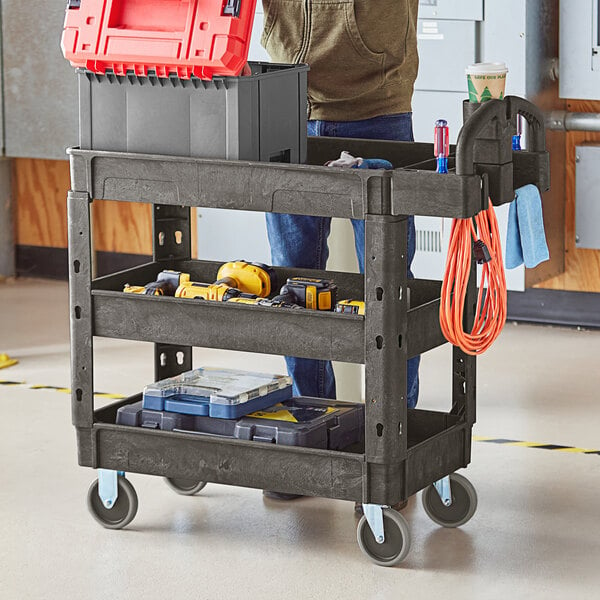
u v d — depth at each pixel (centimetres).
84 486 448
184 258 446
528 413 530
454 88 634
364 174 358
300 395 461
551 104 647
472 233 375
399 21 445
